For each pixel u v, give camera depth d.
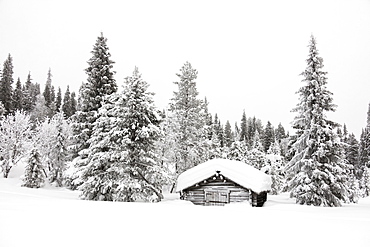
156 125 22.73
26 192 21.81
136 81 21.67
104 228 7.91
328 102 24.67
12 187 26.05
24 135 44.00
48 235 7.04
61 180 36.78
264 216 10.66
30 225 7.91
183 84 34.25
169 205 14.58
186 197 22.84
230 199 21.69
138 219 9.39
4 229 7.38
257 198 21.20
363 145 75.88
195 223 8.88
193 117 33.12
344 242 6.91
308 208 18.39
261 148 55.84
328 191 22.66
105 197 20.83
